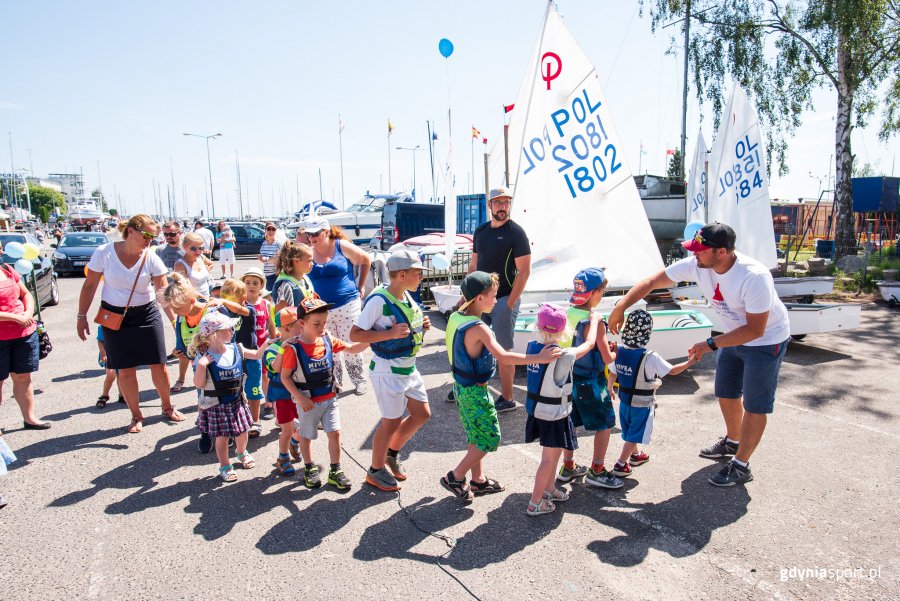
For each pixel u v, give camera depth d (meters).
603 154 6.21
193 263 6.52
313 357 3.61
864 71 15.77
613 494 3.66
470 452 3.48
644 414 3.71
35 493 3.72
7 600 2.63
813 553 2.97
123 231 4.53
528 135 6.01
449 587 2.72
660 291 9.70
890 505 3.46
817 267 15.06
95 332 9.02
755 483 3.78
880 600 2.59
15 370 4.74
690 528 3.23
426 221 18.16
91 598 2.65
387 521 3.36
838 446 4.38
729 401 4.05
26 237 15.30
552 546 3.07
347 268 5.60
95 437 4.70
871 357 7.05
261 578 2.80
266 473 4.04
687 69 17.80
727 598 2.62
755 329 3.45
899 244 17.06
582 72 5.99
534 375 3.32
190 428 4.91
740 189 8.84
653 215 14.64
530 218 6.18
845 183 16.25
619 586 2.71
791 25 16.62
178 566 2.91
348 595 2.67
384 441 3.62
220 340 3.83
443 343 8.19
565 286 6.38
